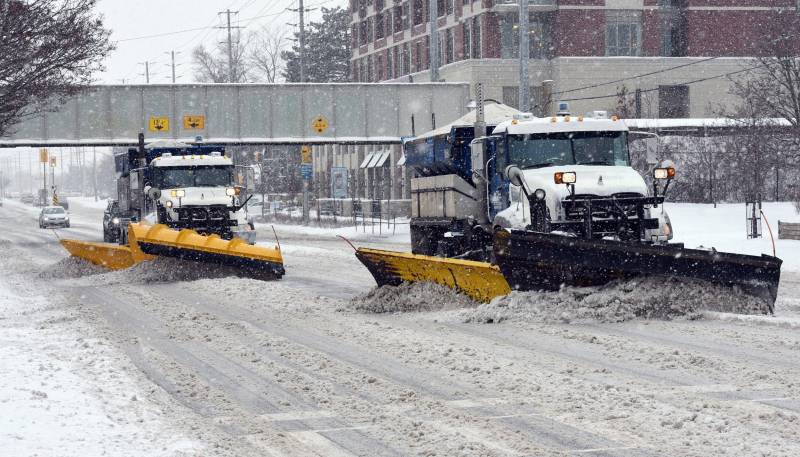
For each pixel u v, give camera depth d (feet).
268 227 376.89
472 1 433.89
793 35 287.48
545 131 113.29
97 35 220.84
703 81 435.12
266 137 321.73
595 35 428.56
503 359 70.54
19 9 203.82
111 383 65.16
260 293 121.08
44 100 245.45
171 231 145.18
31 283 151.33
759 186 284.00
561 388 59.98
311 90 323.78
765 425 49.62
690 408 53.62
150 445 47.96
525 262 90.02
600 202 104.42
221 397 61.26
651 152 111.55
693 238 193.26
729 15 441.27
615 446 46.80
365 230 327.67
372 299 104.73
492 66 422.41
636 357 69.87
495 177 118.42
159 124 314.35
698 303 88.43
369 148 516.32
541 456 45.52
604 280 91.40
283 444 49.24
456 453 46.52
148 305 114.52
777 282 88.28
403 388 61.87
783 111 276.00
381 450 47.70
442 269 100.07
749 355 69.26
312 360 73.41
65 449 46.80
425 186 144.97
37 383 63.72
